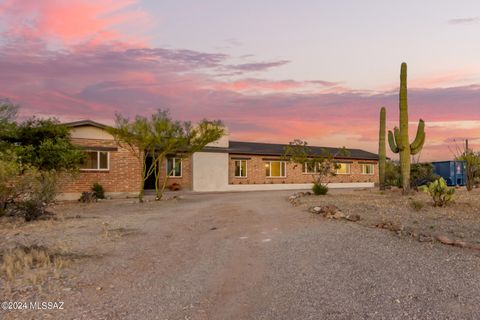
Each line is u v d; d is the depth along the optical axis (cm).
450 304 454
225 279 570
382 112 2423
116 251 755
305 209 1353
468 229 902
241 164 3038
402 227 915
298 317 424
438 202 1324
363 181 3800
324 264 635
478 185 2792
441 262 635
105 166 2123
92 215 1303
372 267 612
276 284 540
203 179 2786
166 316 433
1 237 884
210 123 1877
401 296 483
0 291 511
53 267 629
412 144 1938
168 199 1928
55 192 1290
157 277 583
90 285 543
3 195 1159
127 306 463
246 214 1288
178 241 855
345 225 1002
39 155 1631
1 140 1695
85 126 2062
